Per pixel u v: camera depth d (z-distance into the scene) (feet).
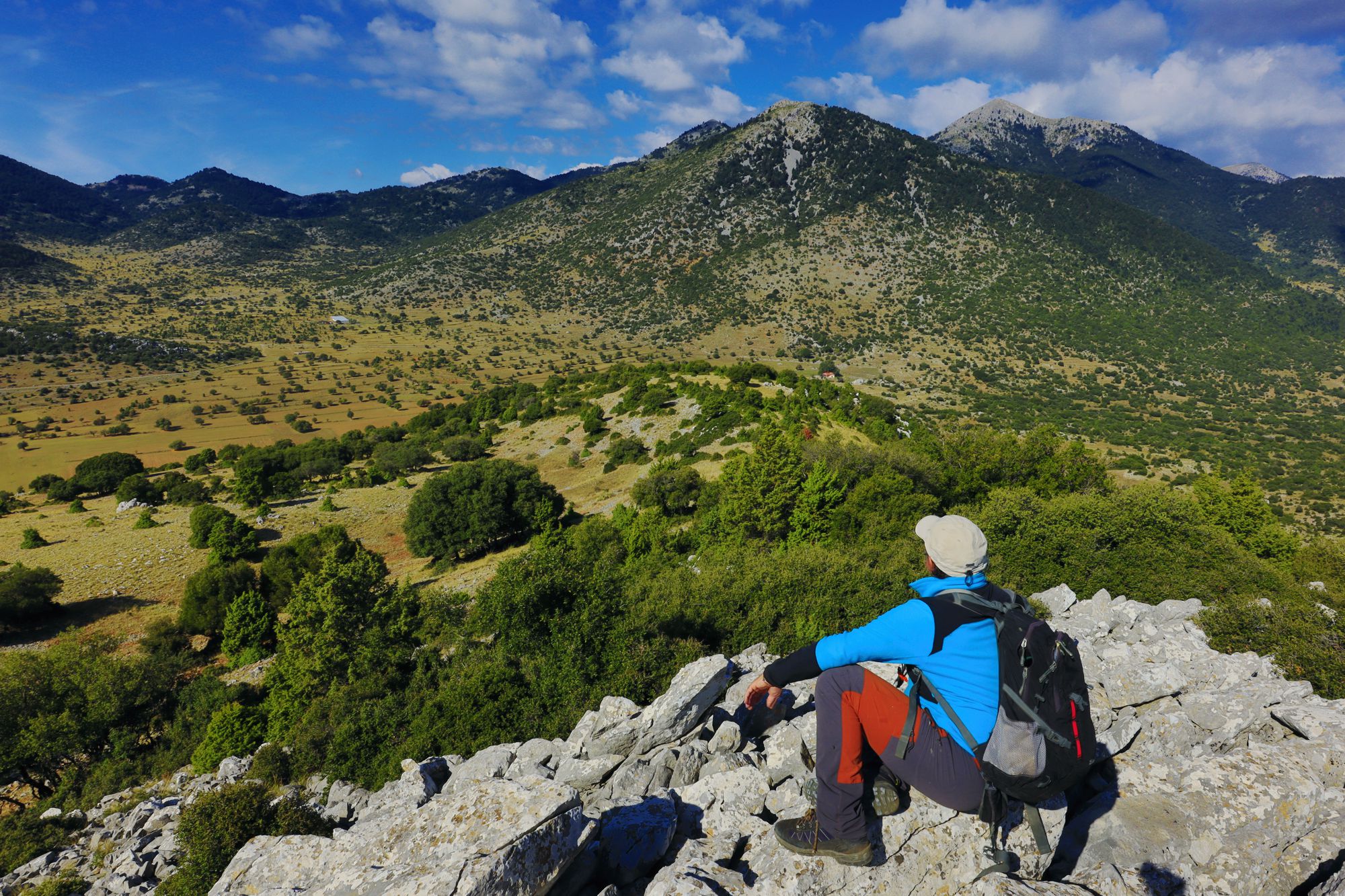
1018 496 99.25
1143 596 74.08
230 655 134.10
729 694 25.03
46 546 208.54
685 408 307.17
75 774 95.45
